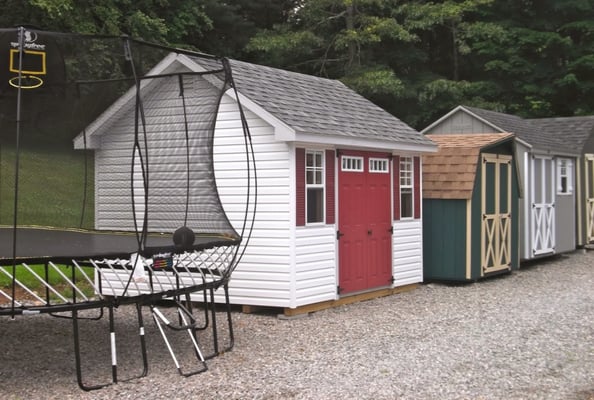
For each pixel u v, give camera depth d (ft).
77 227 32.78
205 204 26.55
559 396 18.86
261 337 26.11
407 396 18.74
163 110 28.76
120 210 31.37
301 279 30.07
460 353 23.56
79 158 32.58
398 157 37.14
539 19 96.99
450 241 39.73
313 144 30.83
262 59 85.66
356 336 26.22
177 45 71.36
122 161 31.22
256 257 30.32
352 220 33.53
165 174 28.12
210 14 80.84
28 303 32.14
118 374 21.16
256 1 89.81
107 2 62.54
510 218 44.27
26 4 53.62
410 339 25.72
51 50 26.99
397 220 37.04
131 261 21.06
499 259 42.78
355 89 78.89
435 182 40.09
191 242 22.25
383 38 86.53
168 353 23.80
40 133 31.94
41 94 30.32
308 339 25.72
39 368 22.08
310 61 84.53
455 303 33.83
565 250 54.60
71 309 19.26
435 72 99.91
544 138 54.03
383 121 37.58
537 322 29.04
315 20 83.76
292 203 29.53
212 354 23.29
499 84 94.89
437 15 83.30
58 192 32.86
